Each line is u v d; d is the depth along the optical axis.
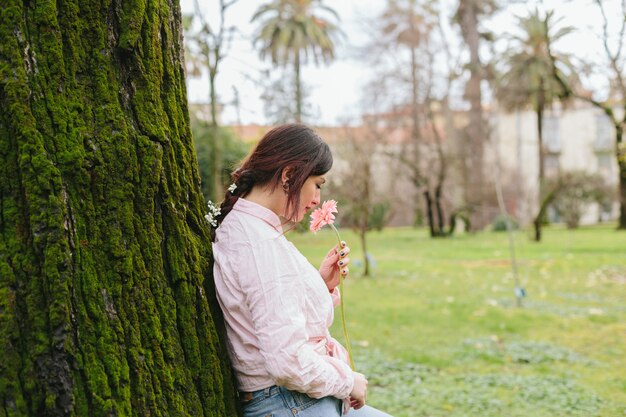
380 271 12.93
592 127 44.69
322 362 1.72
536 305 8.62
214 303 1.84
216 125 12.09
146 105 1.69
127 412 1.56
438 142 26.98
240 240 1.80
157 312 1.66
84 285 1.53
